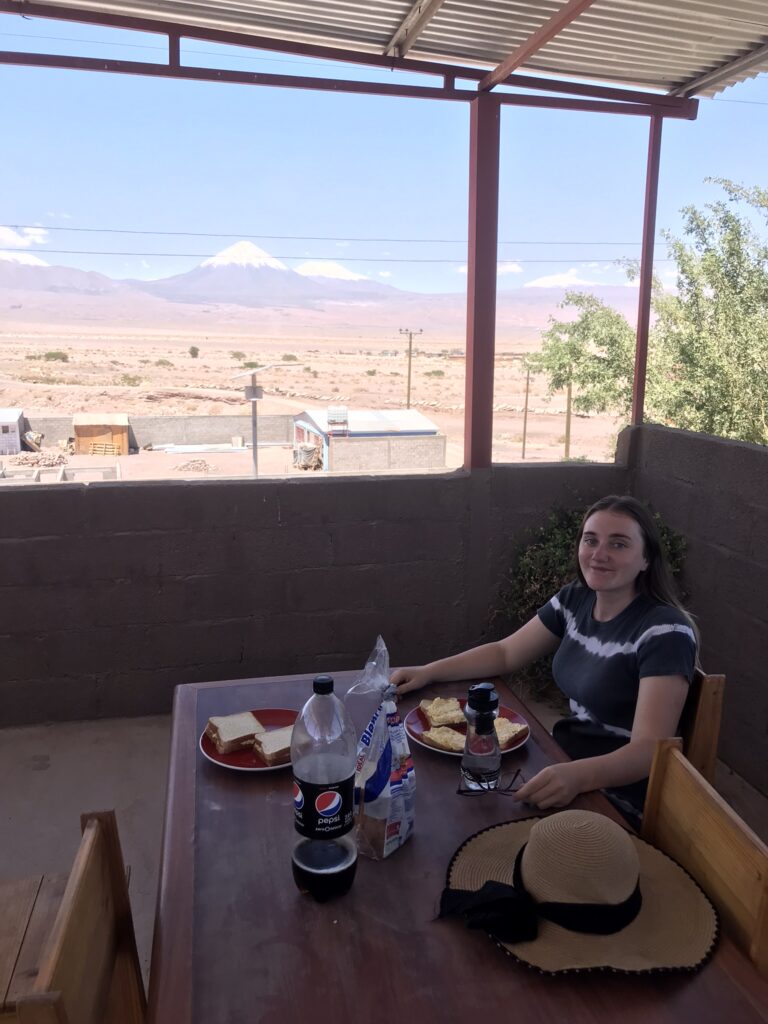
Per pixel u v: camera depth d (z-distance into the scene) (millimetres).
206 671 3484
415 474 3566
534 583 3570
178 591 3377
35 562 3223
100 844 1171
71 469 22453
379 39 3213
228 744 1574
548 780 1447
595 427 62094
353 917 1136
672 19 3020
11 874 2484
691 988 1008
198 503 3312
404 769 1308
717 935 1096
